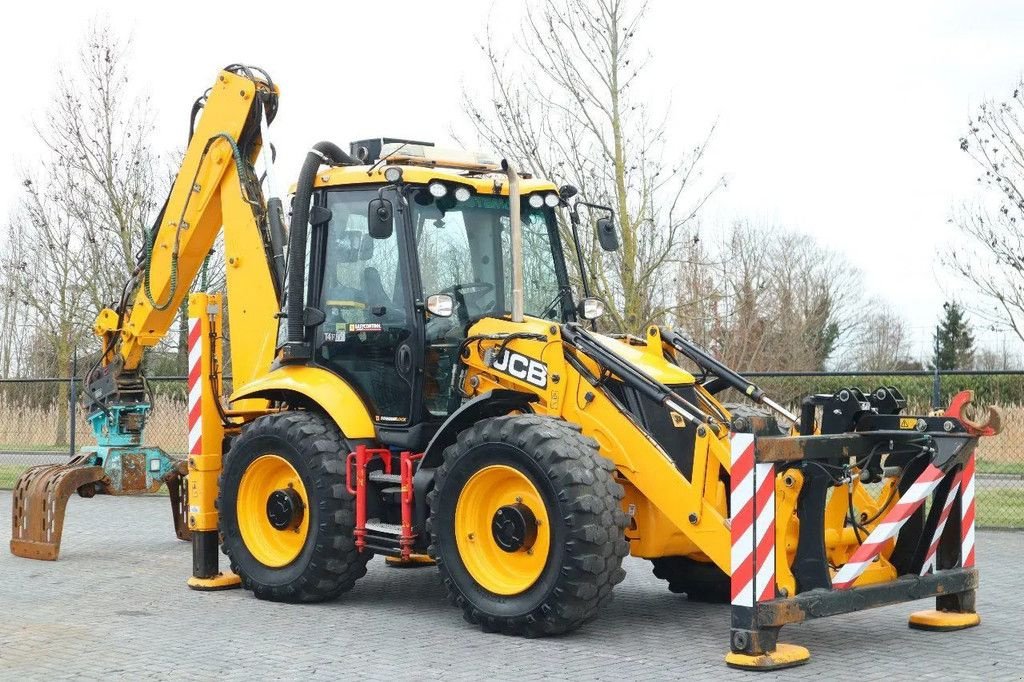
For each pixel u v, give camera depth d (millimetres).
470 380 8156
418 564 10180
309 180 8656
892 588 7020
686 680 6160
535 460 7102
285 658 6715
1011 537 11758
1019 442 14914
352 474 8336
